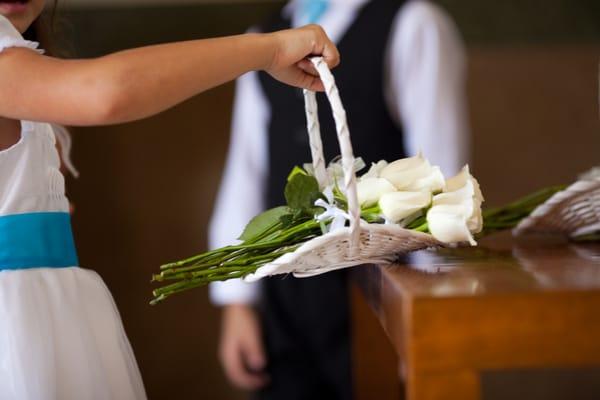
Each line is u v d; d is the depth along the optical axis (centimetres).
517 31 320
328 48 143
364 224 131
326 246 133
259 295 228
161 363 322
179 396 322
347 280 218
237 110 241
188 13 313
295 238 138
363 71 222
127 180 320
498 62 320
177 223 321
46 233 147
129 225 320
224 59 136
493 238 178
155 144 320
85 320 145
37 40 168
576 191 153
